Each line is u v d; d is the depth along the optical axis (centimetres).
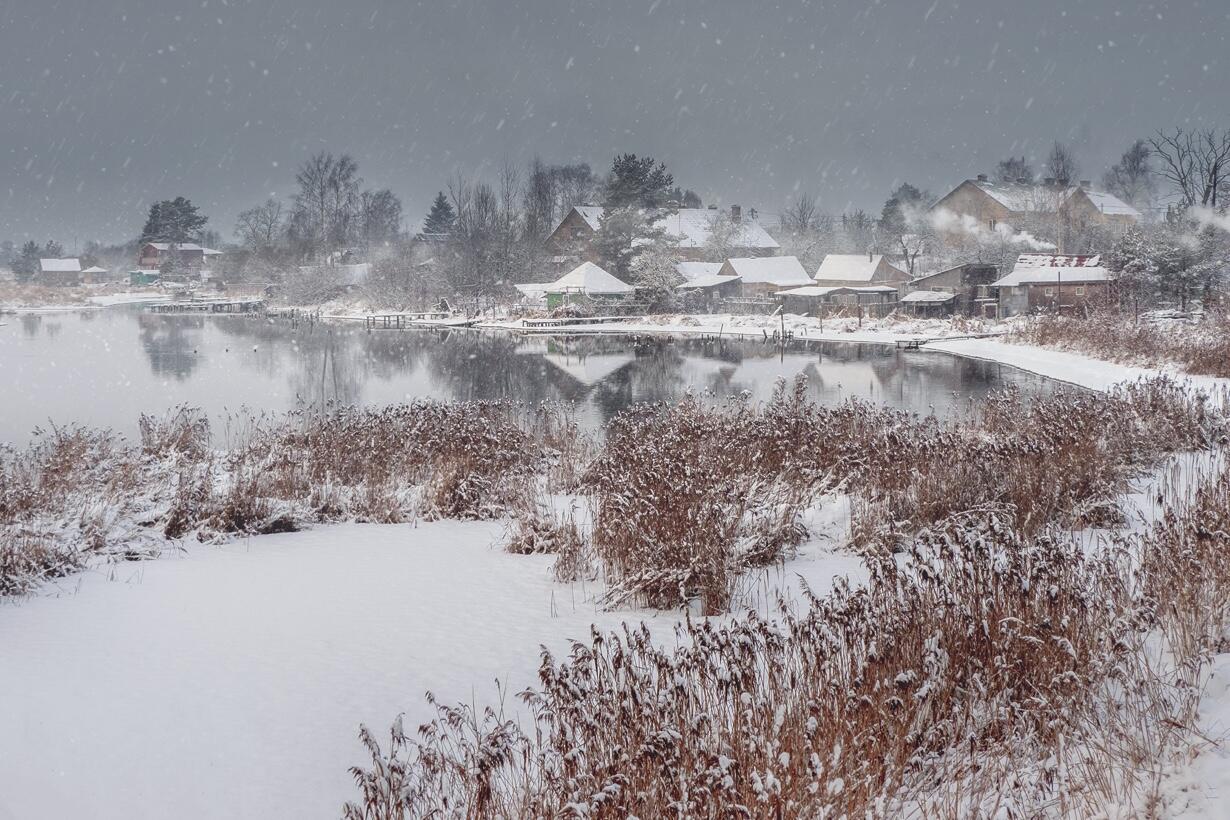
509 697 741
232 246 15000
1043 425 1532
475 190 10881
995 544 766
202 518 1361
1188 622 673
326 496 1498
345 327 8538
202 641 892
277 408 3422
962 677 607
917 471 1267
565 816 438
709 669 581
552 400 3675
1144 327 4581
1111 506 1122
